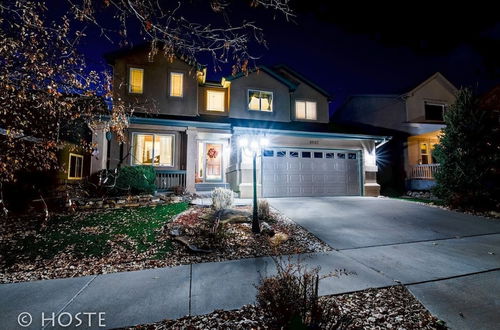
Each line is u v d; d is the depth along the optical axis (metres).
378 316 2.84
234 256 4.81
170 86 13.39
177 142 13.07
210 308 3.02
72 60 4.86
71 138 11.05
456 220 7.80
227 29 4.74
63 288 3.56
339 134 12.71
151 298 3.26
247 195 11.34
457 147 10.09
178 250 5.09
